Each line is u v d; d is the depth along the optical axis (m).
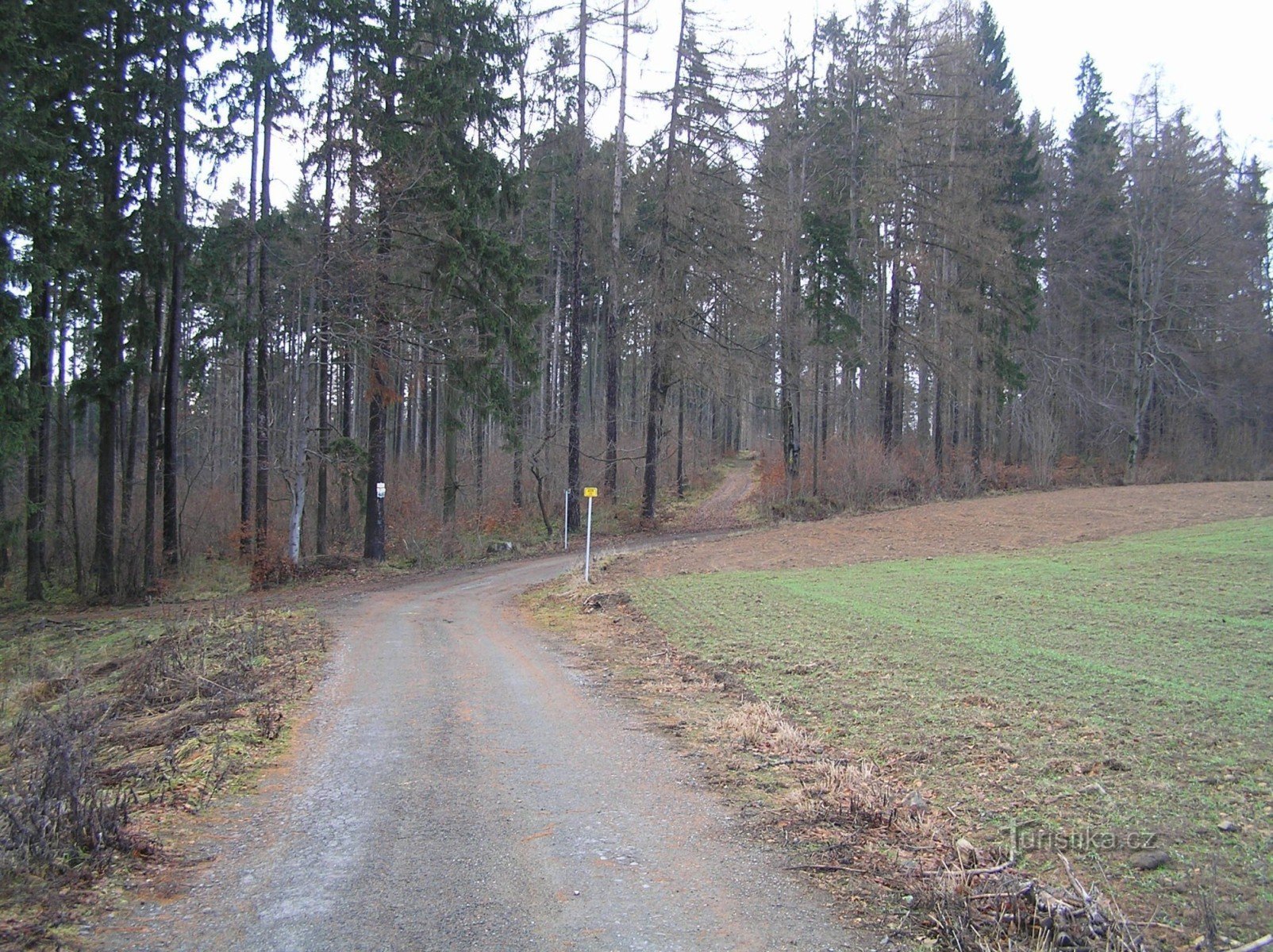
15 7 14.95
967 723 7.21
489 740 7.36
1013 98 36.81
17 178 15.46
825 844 4.97
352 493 33.78
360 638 13.11
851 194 31.52
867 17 31.50
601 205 29.75
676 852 4.88
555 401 37.41
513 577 21.98
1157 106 38.12
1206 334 39.84
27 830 4.61
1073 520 25.45
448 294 22.09
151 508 22.61
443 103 21.41
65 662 13.57
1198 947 3.62
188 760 6.80
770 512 32.38
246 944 3.75
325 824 5.35
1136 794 5.43
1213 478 38.16
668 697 8.99
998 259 29.69
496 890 4.35
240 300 23.23
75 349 26.55
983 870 4.35
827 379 37.00
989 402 33.84
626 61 28.59
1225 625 10.50
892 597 14.38
